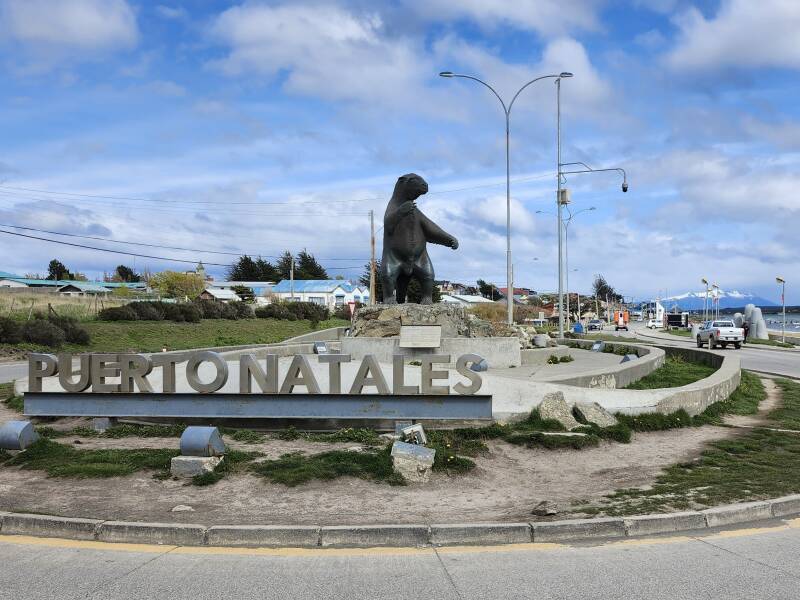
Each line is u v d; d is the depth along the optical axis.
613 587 4.96
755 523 6.58
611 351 28.38
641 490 7.42
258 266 115.12
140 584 5.04
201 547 5.88
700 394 12.59
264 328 53.66
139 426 10.40
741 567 5.36
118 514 6.46
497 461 8.80
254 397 10.23
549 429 10.32
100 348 36.34
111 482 7.55
